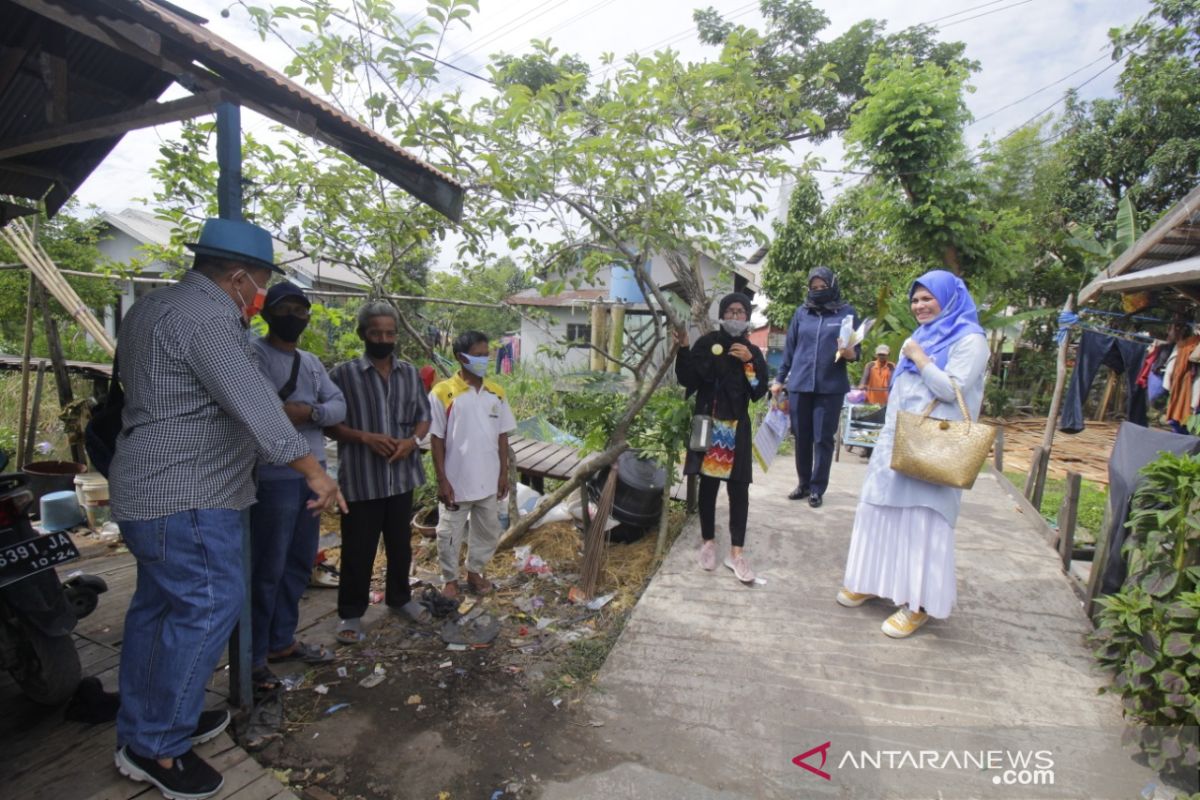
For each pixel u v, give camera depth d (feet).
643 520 16.10
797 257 46.50
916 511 10.75
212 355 6.58
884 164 34.45
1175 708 8.00
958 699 9.50
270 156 13.39
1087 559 15.30
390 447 10.68
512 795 7.80
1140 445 11.12
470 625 11.89
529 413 29.43
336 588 13.46
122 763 7.05
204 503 6.85
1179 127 44.50
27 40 7.46
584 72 11.77
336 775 8.07
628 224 12.73
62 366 19.36
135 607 7.13
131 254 50.29
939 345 10.59
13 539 7.72
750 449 12.90
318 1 9.65
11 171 10.97
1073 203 49.67
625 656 10.67
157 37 5.79
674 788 7.93
